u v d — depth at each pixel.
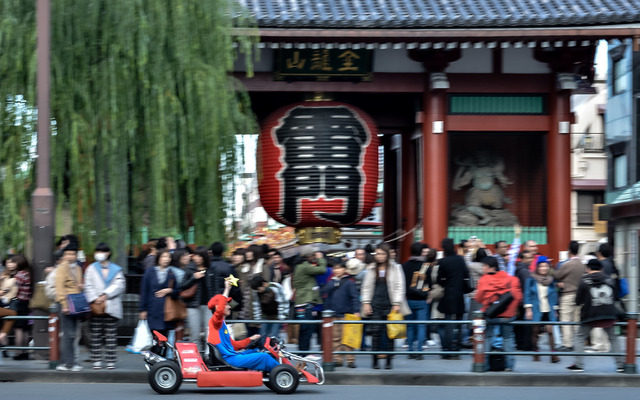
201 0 19.34
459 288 17.31
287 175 24.30
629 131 34.56
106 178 18.91
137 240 19.23
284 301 17.23
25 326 16.84
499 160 25.55
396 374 15.02
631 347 15.41
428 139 24.89
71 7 18.05
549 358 18.23
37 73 16.41
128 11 17.97
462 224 25.34
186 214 20.61
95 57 18.53
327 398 12.98
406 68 25.03
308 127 24.23
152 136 18.41
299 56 24.45
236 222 20.45
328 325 15.38
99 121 18.34
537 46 24.12
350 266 18.45
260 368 13.55
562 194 24.95
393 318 16.09
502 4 24.47
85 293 15.18
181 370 13.28
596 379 15.09
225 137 19.50
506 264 19.78
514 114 25.22
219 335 13.55
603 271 17.16
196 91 18.88
